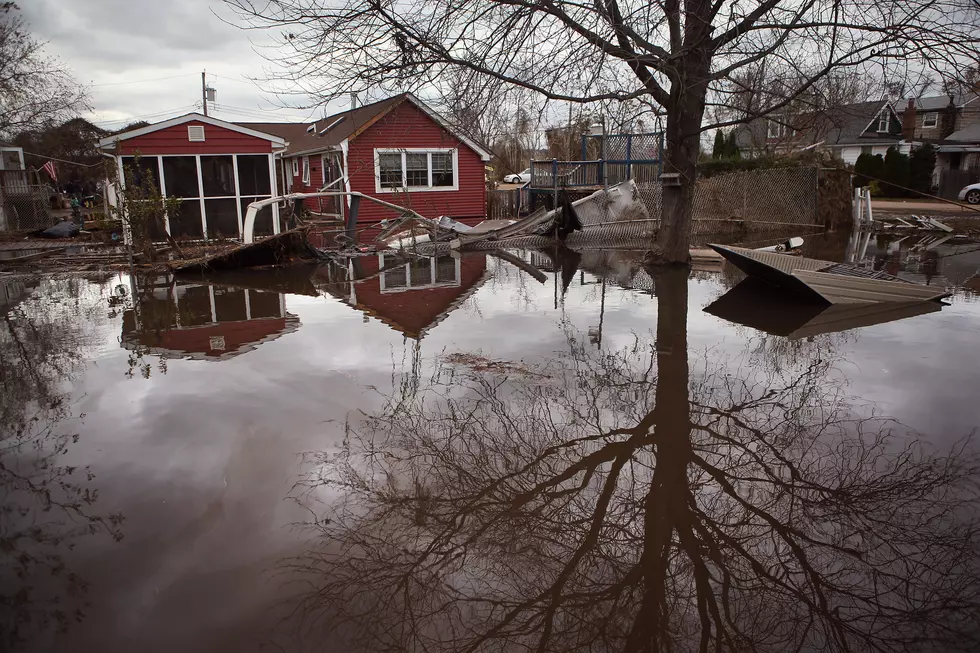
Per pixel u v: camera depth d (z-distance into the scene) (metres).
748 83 8.96
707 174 21.52
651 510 3.71
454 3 7.56
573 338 7.16
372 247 15.82
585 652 2.64
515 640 2.70
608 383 5.70
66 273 12.41
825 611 2.85
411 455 4.36
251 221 13.48
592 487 3.96
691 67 9.08
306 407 5.18
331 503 3.75
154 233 16.09
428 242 15.59
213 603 2.88
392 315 8.49
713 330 7.45
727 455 4.36
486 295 9.84
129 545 3.32
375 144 20.67
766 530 3.49
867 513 3.62
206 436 4.62
